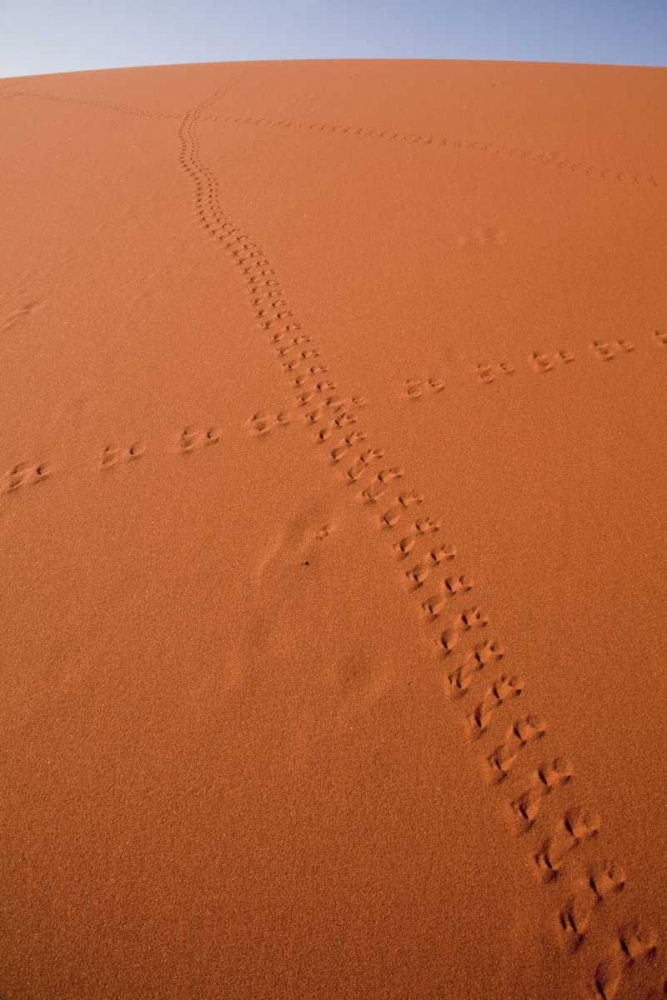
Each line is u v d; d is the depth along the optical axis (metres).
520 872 1.91
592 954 1.77
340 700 2.32
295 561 2.79
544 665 2.36
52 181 6.55
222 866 1.96
